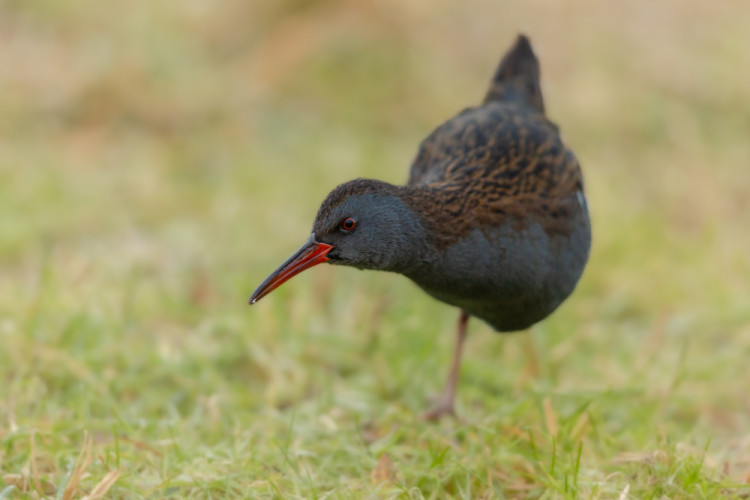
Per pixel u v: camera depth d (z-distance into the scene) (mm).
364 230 8258
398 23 17234
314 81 16688
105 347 10547
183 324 11594
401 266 8461
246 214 13742
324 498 8312
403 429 9594
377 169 14781
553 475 8633
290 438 9250
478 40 17250
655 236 13367
